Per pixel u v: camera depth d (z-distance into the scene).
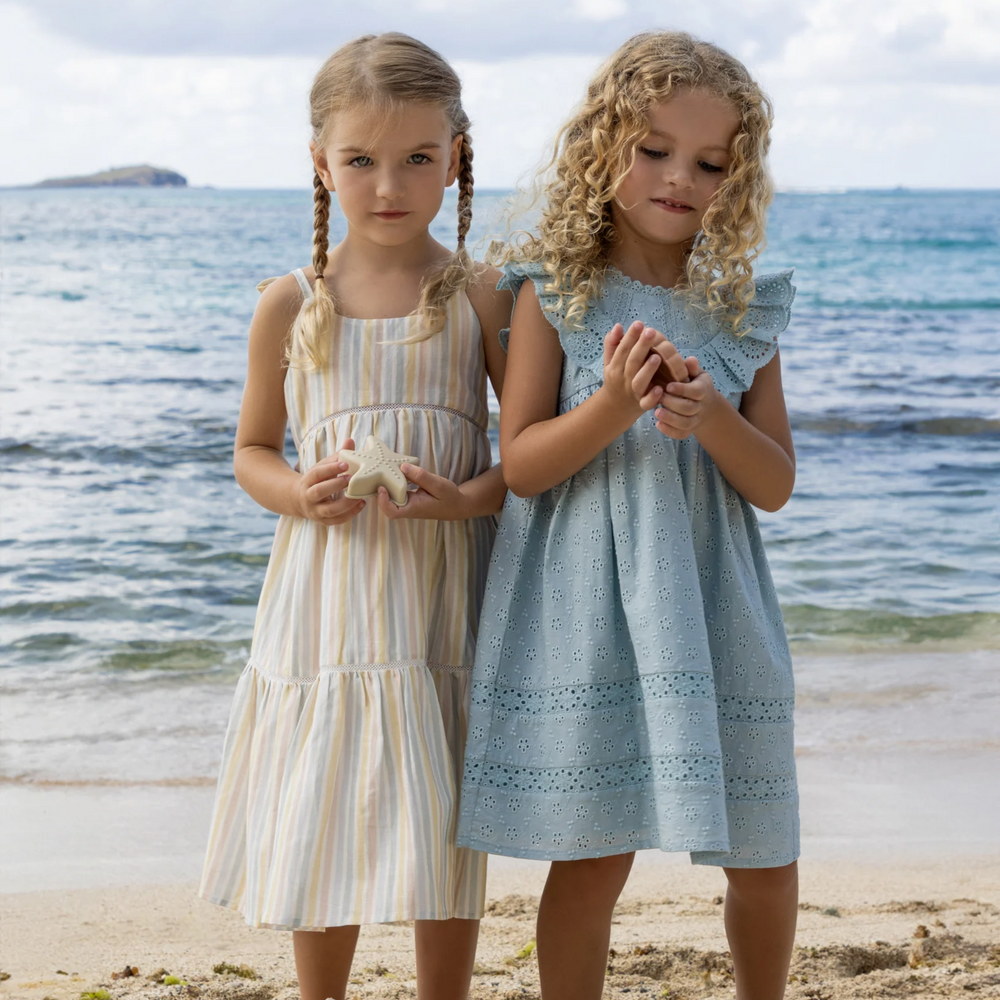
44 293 19.53
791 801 2.11
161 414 10.63
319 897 2.00
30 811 3.81
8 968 2.78
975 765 4.27
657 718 1.96
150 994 2.57
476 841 2.06
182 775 4.14
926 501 8.38
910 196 75.50
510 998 2.58
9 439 9.58
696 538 2.11
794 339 16.25
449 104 2.16
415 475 2.08
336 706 2.09
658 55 2.07
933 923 3.09
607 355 1.93
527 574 2.14
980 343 15.71
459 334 2.24
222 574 6.59
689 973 2.81
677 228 2.11
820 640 5.73
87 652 5.45
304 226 35.25
